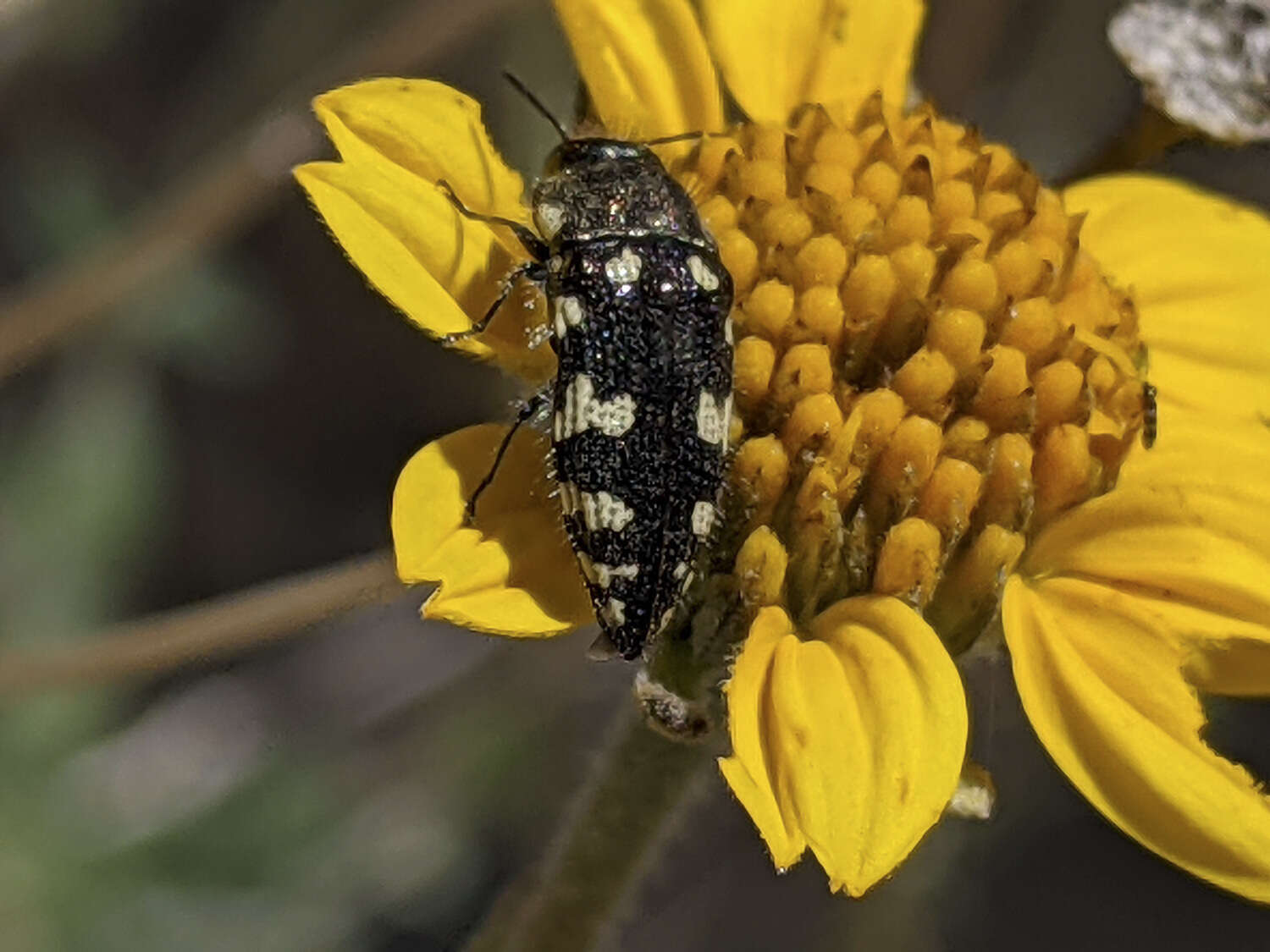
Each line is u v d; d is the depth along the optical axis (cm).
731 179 8
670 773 8
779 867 7
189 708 10
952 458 7
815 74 8
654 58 8
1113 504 7
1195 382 8
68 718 10
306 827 10
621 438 7
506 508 7
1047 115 10
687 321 7
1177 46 8
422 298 7
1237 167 10
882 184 7
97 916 10
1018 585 7
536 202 7
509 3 10
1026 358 7
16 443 10
